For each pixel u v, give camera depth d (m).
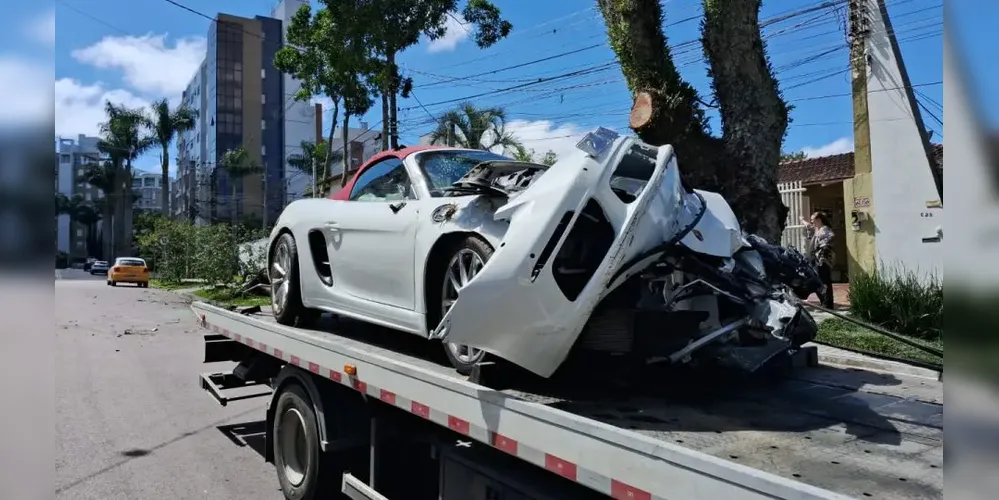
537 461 2.63
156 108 49.44
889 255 11.01
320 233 5.16
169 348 12.23
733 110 7.77
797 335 3.78
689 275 3.22
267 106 64.94
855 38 11.88
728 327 3.19
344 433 4.23
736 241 3.45
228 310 6.54
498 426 2.86
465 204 3.67
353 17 15.58
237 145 63.09
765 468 2.17
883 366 4.06
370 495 3.87
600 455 2.35
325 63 19.14
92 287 33.06
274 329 5.24
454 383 3.15
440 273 3.84
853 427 2.67
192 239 31.59
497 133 23.88
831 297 10.05
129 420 7.21
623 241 2.95
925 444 2.44
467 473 3.30
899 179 10.93
